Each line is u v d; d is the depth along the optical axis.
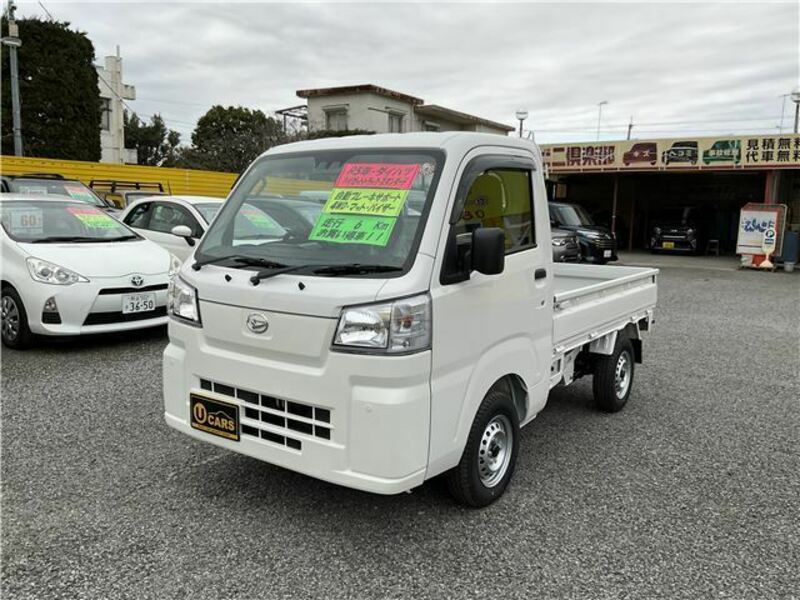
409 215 3.02
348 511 3.45
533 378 3.77
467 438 3.20
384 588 2.79
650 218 24.75
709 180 24.91
